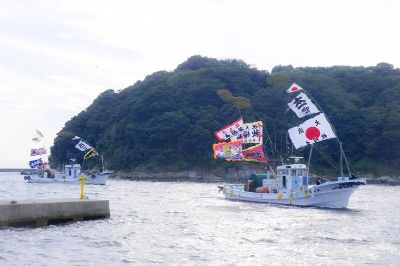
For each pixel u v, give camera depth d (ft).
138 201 194.70
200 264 73.10
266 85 639.35
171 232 104.32
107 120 629.92
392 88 584.81
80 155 588.91
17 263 70.59
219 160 524.93
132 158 557.74
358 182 160.35
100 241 90.53
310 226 116.98
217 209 159.84
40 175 373.20
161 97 600.39
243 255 80.33
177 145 554.05
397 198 243.19
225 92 590.55
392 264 74.59
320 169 498.28
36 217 107.34
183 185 395.55
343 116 542.98
